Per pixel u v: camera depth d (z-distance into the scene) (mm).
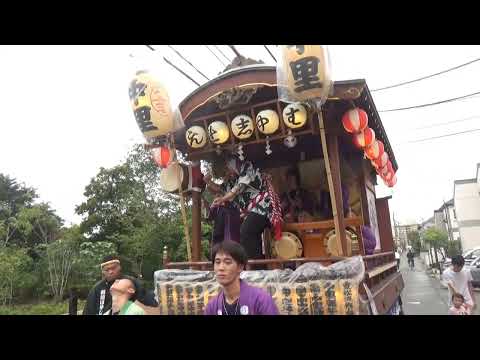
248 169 5508
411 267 35406
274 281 4246
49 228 26500
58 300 21203
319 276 4133
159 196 23047
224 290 3078
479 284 19062
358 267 4082
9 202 34281
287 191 7273
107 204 26016
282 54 4297
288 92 4359
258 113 5098
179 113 5414
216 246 3145
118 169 25672
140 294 4605
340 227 4820
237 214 5715
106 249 22328
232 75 5168
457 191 42188
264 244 6688
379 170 6684
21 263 21688
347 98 4617
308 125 5086
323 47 4164
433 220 64875
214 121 5562
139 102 5234
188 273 4828
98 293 4848
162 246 21844
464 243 40812
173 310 4766
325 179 7266
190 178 6145
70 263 21891
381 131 6562
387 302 5762
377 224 9477
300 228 5707
